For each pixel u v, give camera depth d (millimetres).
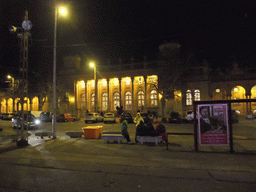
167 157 7516
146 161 6926
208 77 41062
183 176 5328
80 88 51875
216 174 5465
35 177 5363
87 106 50000
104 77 48406
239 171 5703
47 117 29828
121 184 4824
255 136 13016
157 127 10758
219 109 8375
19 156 7789
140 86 47312
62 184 4859
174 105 41031
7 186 4762
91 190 4496
